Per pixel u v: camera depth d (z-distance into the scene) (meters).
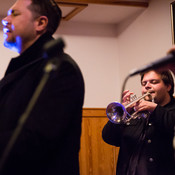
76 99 1.73
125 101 3.16
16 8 2.02
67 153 1.74
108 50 5.89
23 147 1.55
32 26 2.01
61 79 1.71
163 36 4.85
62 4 4.90
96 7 5.25
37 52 1.97
